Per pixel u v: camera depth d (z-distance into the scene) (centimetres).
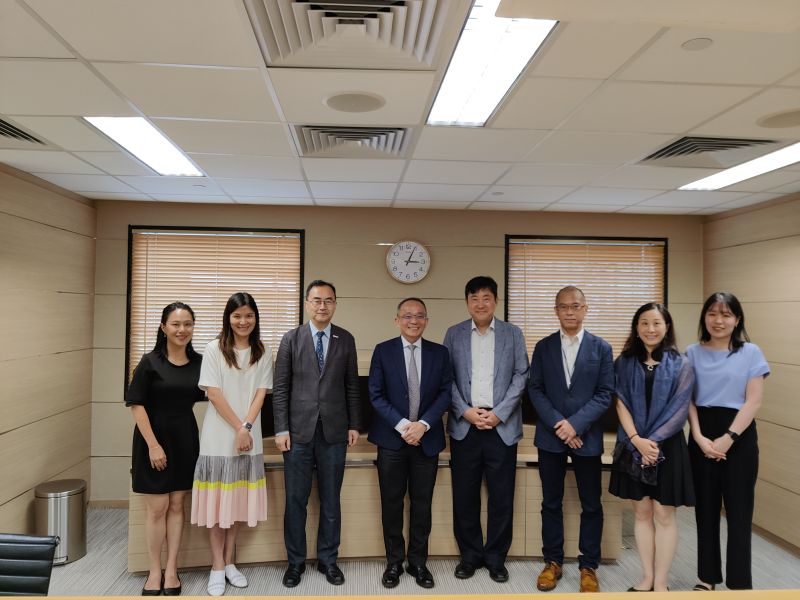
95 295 476
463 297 507
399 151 322
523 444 375
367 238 503
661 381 292
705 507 296
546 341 325
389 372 319
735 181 382
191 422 314
